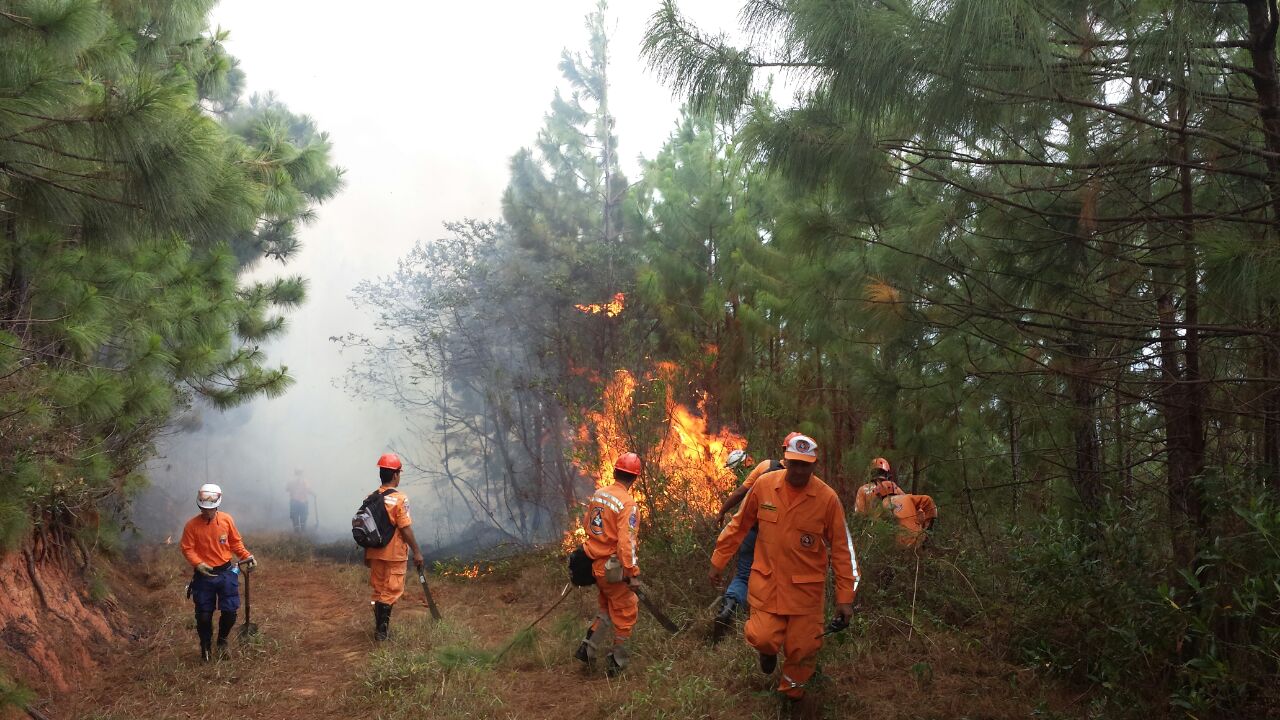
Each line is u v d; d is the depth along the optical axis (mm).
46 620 6422
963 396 7105
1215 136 3748
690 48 4355
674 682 5324
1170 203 4676
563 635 6652
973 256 5082
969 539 6688
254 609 8555
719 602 6414
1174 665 4113
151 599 8742
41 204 4559
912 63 3791
